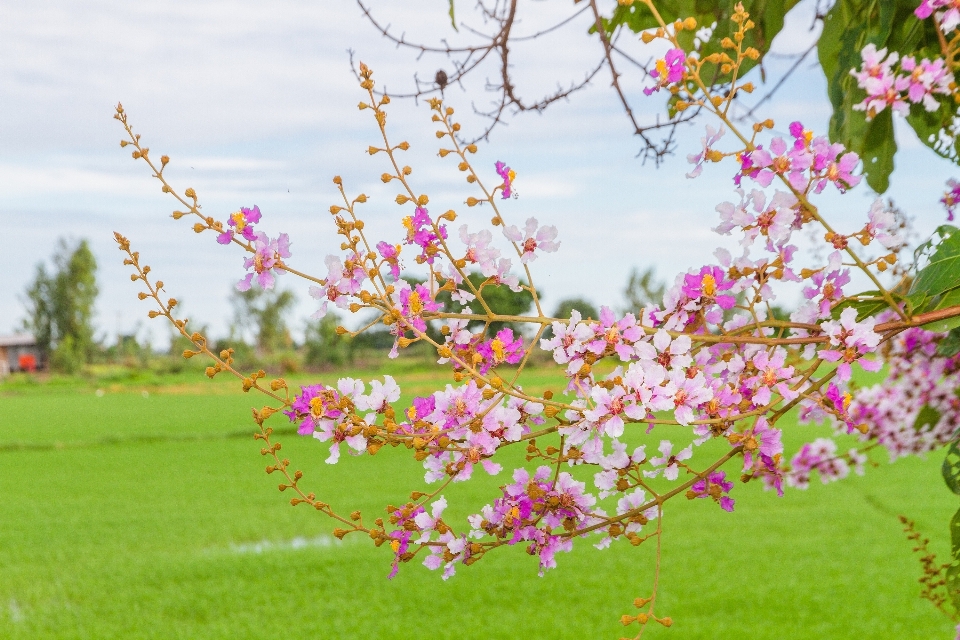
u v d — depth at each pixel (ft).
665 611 20.33
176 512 34.24
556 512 6.18
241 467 46.19
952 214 7.93
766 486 6.42
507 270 6.17
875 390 11.16
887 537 27.12
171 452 53.01
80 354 183.21
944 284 5.96
